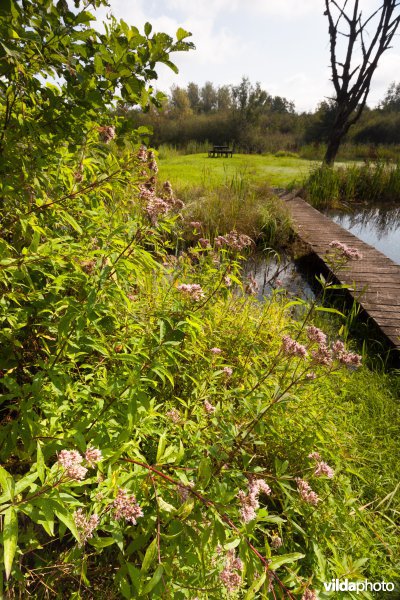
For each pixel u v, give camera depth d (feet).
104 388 4.45
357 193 48.29
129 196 6.74
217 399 7.22
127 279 6.06
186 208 25.30
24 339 5.52
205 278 8.30
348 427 8.68
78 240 5.98
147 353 5.13
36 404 4.50
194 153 92.63
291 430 6.99
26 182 5.09
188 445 5.66
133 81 5.21
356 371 12.07
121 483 3.90
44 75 5.17
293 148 103.71
